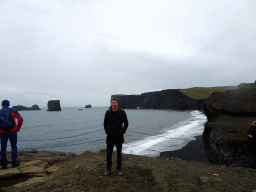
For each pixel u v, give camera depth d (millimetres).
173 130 25172
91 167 4289
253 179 3691
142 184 3318
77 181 3348
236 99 12781
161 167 4492
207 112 13227
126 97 192250
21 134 28297
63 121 54719
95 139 22234
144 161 5051
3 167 3684
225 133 8508
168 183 3404
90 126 39094
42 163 4445
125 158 5348
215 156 8984
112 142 3680
